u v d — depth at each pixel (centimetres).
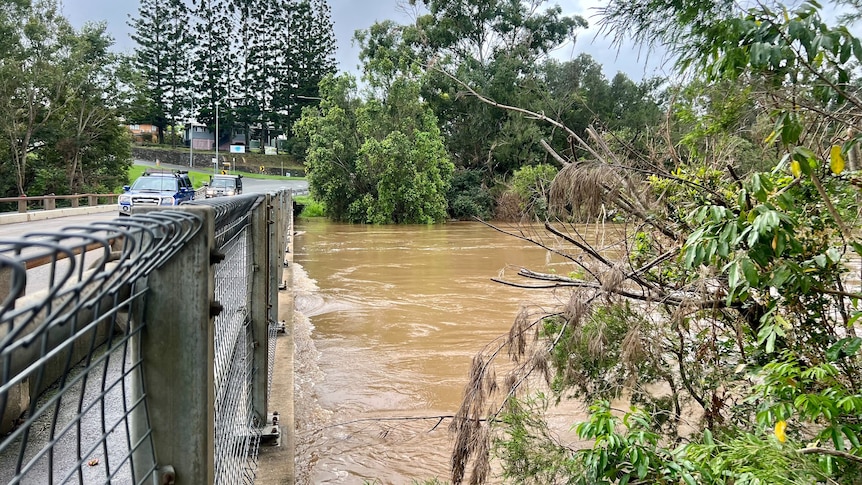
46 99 3266
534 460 341
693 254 268
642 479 251
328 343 820
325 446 495
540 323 404
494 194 3328
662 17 329
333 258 1766
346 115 3528
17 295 59
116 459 291
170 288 135
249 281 368
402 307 1052
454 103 3700
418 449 490
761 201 257
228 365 255
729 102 320
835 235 296
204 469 138
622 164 375
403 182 3247
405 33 2931
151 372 136
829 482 226
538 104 3256
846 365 297
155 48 6981
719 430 333
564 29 3597
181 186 1922
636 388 354
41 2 3141
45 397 353
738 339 325
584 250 367
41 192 3238
